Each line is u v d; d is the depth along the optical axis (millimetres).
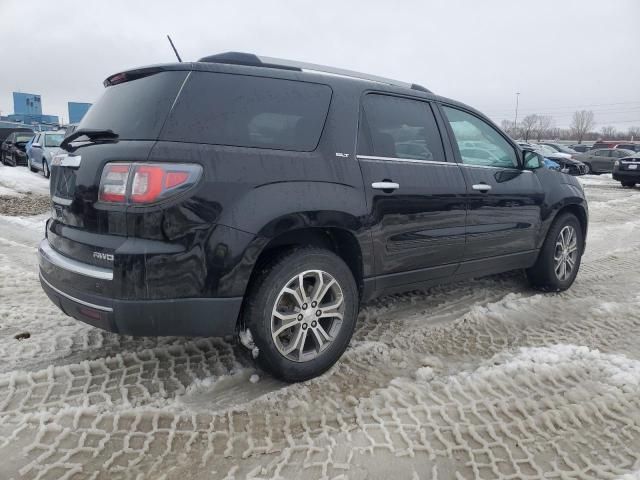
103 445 2293
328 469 2207
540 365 3176
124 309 2404
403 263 3361
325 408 2670
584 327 3947
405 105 3529
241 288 2568
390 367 3166
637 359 3385
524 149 4402
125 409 2555
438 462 2283
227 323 2582
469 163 3869
